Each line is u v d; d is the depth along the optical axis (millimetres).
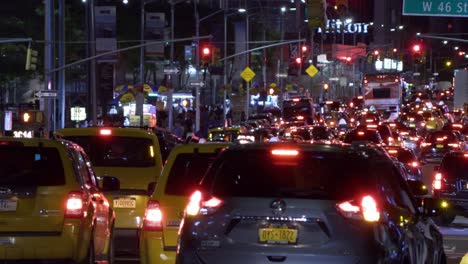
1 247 30938
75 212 31453
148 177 43469
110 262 37906
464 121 191625
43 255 31156
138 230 43031
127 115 153375
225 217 22656
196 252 22750
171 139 66000
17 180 31547
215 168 23547
